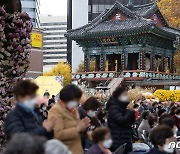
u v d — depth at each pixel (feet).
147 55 200.75
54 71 264.31
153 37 183.21
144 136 40.50
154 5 196.34
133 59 203.51
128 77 180.24
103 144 26.25
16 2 34.37
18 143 10.99
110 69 207.21
